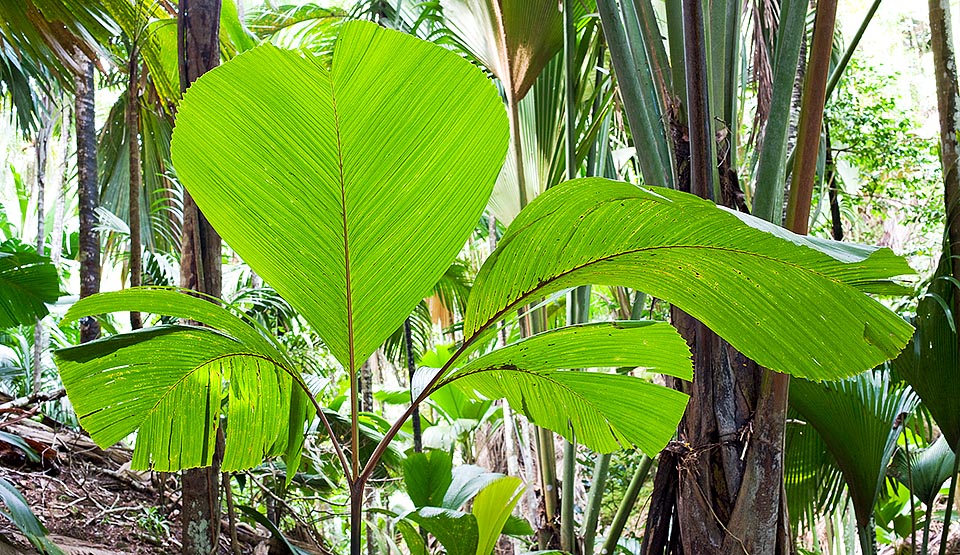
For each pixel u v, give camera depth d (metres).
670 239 2.03
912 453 4.26
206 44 2.99
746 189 4.88
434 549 4.62
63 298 6.82
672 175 3.04
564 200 2.00
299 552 3.57
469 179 2.05
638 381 2.41
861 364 2.12
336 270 2.15
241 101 1.93
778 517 2.80
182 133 1.98
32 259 4.31
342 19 6.22
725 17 2.98
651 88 3.10
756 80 4.35
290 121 1.95
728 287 2.10
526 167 5.02
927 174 8.87
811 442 3.96
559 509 4.12
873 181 8.73
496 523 3.39
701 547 2.78
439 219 2.10
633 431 2.52
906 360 3.64
